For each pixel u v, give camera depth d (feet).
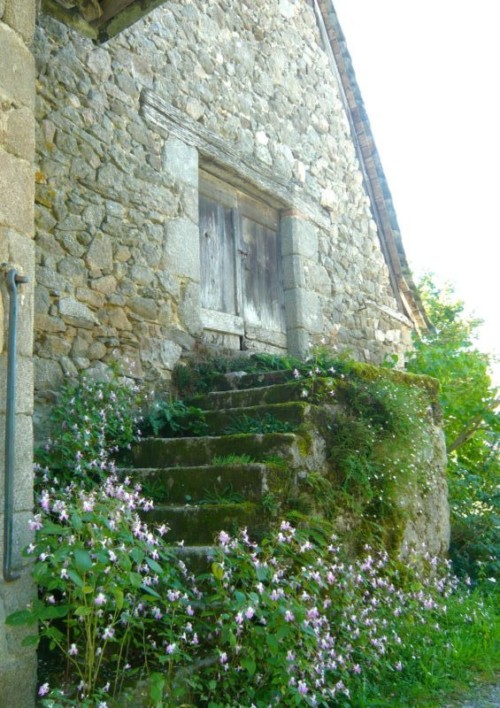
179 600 8.52
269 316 21.39
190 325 17.49
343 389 14.76
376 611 11.35
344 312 23.90
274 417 13.61
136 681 8.00
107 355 15.19
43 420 13.50
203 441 13.15
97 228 15.40
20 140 8.60
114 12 14.32
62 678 8.16
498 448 22.88
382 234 27.37
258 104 21.47
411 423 15.24
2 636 7.48
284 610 8.43
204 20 19.76
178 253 17.43
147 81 17.46
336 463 13.44
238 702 8.32
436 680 10.43
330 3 25.48
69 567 7.84
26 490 8.09
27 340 8.37
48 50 14.98
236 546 9.21
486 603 14.64
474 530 18.01
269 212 22.27
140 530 9.64
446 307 50.16
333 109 25.48
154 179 17.08
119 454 14.10
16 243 8.34
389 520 14.10
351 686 9.81
